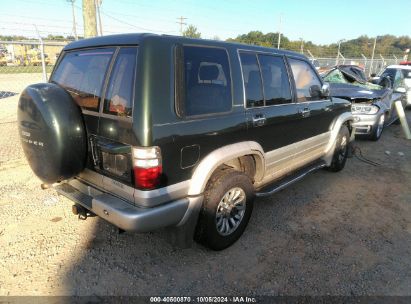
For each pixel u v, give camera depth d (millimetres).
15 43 6727
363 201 4766
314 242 3623
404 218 4285
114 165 2717
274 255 3350
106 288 2811
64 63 3365
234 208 3375
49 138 2707
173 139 2623
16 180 4973
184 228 2912
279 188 3977
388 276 3107
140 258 3223
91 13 7203
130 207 2621
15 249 3275
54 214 3984
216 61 3057
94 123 2803
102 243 3441
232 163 3648
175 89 2654
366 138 8562
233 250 3412
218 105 3043
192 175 2855
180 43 2770
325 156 5273
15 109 10859
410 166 6551
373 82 11289
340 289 2902
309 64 4613
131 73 2566
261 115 3502
